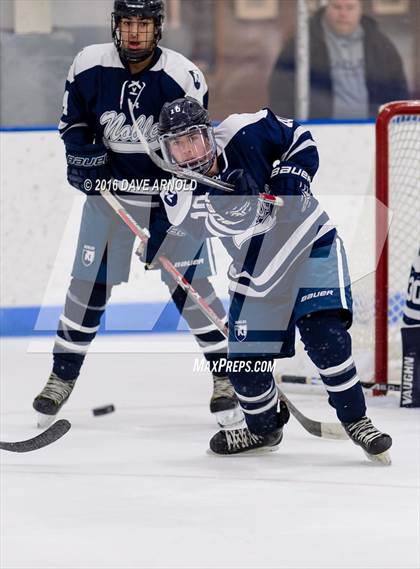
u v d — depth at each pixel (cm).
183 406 1255
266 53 1833
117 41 1080
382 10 1816
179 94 1105
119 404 1264
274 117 948
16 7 1777
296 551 745
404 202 1539
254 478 938
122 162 1118
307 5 1812
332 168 1761
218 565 718
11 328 1714
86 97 1105
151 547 755
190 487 912
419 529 791
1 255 1700
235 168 934
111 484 923
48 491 902
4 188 1689
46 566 718
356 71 1833
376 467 969
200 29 1833
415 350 1217
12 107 1806
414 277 1216
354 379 960
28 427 1147
